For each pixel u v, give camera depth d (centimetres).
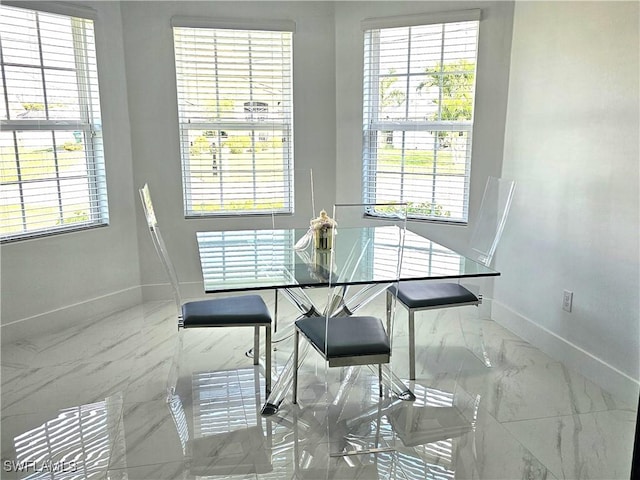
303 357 301
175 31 397
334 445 240
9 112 333
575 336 309
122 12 384
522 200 356
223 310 284
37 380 297
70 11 351
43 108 350
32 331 357
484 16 367
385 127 419
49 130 354
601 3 279
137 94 397
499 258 384
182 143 416
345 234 346
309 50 418
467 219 400
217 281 254
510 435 247
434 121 401
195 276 434
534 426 254
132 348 341
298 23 413
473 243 343
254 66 416
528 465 225
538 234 340
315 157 436
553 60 320
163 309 411
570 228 309
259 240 335
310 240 320
